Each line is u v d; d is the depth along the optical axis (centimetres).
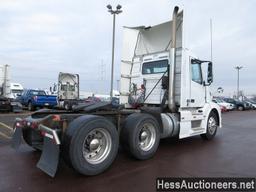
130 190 467
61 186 484
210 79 912
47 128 537
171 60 782
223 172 564
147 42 949
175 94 800
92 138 551
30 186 482
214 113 958
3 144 826
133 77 929
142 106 873
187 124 808
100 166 547
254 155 712
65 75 2730
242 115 2402
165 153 732
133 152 632
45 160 529
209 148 800
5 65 2216
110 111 666
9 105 2055
